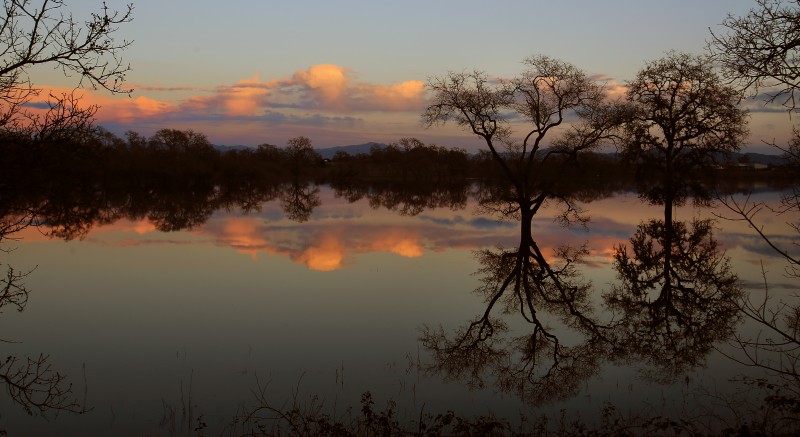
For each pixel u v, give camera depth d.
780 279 16.84
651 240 26.75
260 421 7.40
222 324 12.37
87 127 6.28
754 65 5.46
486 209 46.56
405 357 10.20
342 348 10.71
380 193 72.50
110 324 12.33
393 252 23.31
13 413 7.66
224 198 58.94
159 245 24.59
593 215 40.62
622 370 9.68
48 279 17.30
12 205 6.18
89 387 8.69
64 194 6.52
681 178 34.59
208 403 8.06
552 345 11.30
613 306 14.70
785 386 6.71
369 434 6.81
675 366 9.73
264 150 101.19
